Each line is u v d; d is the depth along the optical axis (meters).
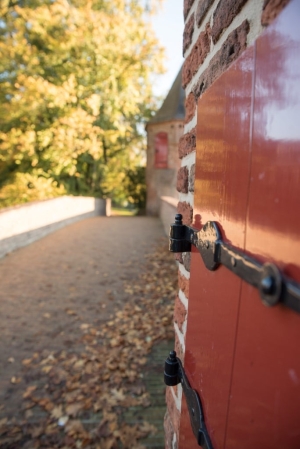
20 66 13.05
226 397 0.69
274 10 0.62
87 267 6.51
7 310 4.54
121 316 4.36
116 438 2.36
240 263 0.60
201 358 0.90
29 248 7.84
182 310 1.33
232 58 0.83
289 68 0.45
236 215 0.65
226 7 0.87
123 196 21.33
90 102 13.18
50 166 14.44
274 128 0.50
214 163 0.82
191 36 1.27
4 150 13.10
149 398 2.79
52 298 4.99
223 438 0.71
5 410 2.67
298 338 0.42
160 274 6.04
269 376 0.50
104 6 14.07
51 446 2.31
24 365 3.28
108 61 14.13
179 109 14.90
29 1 14.00
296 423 0.43
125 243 8.55
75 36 12.55
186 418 1.06
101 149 16.00
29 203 8.52
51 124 13.35
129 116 17.91
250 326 0.57
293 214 0.44
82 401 2.75
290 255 0.44
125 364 3.26
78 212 12.70
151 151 15.94
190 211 1.23
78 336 3.87
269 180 0.51
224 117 0.74
